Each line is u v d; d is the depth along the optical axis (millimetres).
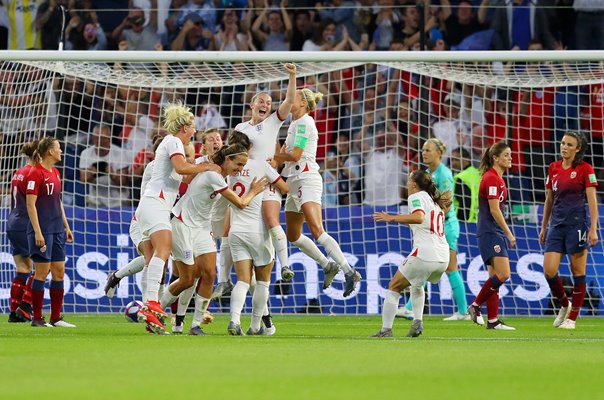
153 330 35438
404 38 73250
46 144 41156
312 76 67000
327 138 66750
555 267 44312
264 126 37469
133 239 42906
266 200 37188
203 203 35219
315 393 18141
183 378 20438
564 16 73062
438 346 30391
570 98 65938
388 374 21453
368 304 53969
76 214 54531
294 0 73938
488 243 42781
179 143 34625
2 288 54344
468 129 67312
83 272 54062
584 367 23688
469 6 73188
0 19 75812
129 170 64875
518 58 43219
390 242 54469
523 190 63219
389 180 65938
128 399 17109
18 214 44656
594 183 43656
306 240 40938
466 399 17531
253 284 39750
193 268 35750
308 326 44031
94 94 59531
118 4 75375
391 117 67000
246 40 74250
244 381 19938
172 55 43344
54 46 75500
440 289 54125
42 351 27297
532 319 52031
